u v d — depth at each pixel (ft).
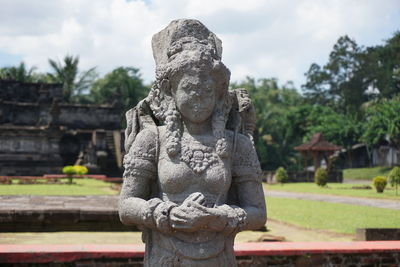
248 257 20.06
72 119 134.82
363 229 27.17
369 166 164.14
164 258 10.24
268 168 168.45
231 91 12.44
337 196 68.74
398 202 56.49
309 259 20.34
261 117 169.37
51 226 30.91
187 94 10.63
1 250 19.02
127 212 10.55
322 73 194.29
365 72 178.40
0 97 136.98
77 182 85.71
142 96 167.63
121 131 130.41
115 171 119.85
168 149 10.66
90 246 20.25
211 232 10.27
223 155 10.82
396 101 143.23
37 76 179.52
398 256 20.90
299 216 41.78
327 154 135.44
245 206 11.09
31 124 131.54
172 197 10.61
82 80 171.83
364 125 148.56
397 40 175.94
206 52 10.78
